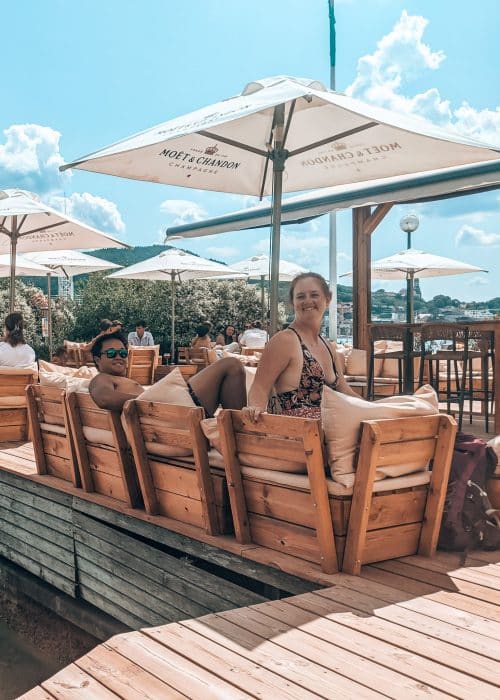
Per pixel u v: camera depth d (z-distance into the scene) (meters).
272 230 4.91
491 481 3.51
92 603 4.43
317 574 2.95
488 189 7.46
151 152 4.76
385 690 2.05
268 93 4.21
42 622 4.62
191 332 23.30
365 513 2.94
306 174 5.58
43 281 28.64
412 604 2.68
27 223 8.77
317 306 3.63
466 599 2.73
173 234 8.28
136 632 2.48
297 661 2.24
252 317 23.94
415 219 11.59
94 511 4.38
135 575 4.02
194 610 3.58
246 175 5.62
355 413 2.95
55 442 4.93
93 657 2.29
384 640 2.38
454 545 3.28
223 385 4.20
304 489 3.06
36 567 4.98
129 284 23.98
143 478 3.89
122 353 4.32
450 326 6.22
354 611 2.62
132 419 3.86
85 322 23.98
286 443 3.08
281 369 3.48
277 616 2.60
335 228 10.77
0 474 5.45
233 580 4.04
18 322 7.04
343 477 2.97
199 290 23.75
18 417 6.74
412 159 4.92
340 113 4.69
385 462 3.00
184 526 3.66
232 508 3.36
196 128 3.94
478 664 2.20
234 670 2.18
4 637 4.39
